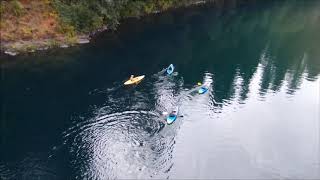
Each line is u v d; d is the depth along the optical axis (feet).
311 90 194.70
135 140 148.87
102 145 145.79
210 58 225.97
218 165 139.64
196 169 137.18
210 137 153.89
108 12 250.37
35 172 133.28
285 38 271.49
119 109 167.22
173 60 217.77
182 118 164.14
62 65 203.10
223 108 173.68
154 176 132.87
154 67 207.00
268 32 280.92
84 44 228.63
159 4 296.71
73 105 169.48
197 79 197.77
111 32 249.14
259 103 180.14
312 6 348.38
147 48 230.68
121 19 270.67
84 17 237.45
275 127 163.02
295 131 160.86
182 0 312.91
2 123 157.38
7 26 215.31
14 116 161.68
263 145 151.33
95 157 140.05
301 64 226.99
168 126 157.58
